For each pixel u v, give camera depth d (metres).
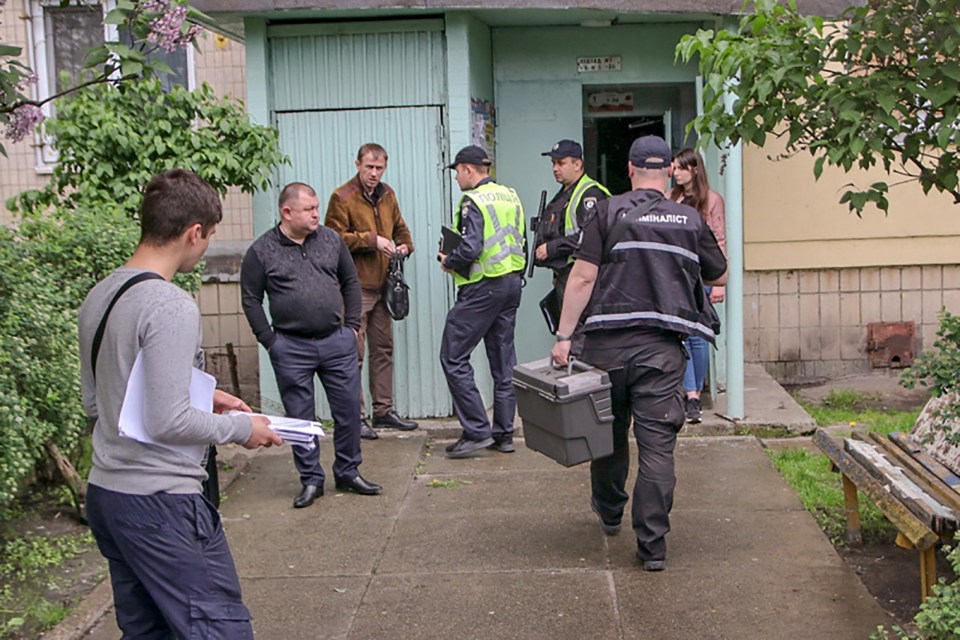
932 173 4.31
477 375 8.01
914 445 5.37
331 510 6.15
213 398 3.45
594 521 5.82
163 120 7.11
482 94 8.34
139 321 3.10
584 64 8.66
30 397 5.13
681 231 4.92
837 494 6.13
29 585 5.05
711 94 4.43
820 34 4.34
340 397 6.29
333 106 7.93
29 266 5.46
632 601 4.73
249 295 6.12
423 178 7.93
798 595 4.74
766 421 7.59
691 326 4.95
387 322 7.77
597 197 7.10
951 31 3.96
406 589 4.96
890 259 9.34
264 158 7.30
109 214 6.43
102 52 4.01
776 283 9.45
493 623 4.57
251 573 5.22
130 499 3.14
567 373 5.04
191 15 5.03
